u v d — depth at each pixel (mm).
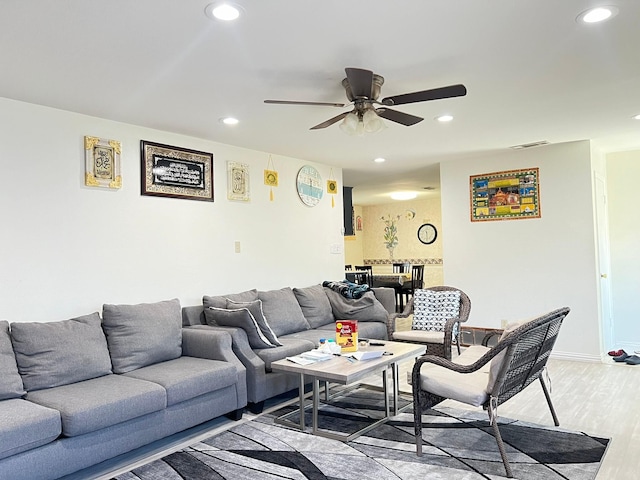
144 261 3971
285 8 2121
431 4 2115
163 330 3553
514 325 2855
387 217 11531
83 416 2504
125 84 3016
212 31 2330
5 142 3178
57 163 3438
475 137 4680
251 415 3598
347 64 2785
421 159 5777
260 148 4953
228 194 4719
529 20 2289
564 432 3088
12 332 2924
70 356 3010
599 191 5477
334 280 6082
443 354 4461
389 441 3021
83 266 3557
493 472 2559
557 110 3812
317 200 5863
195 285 4371
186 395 3072
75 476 2633
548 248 5305
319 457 2807
